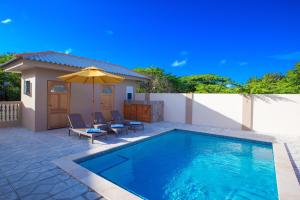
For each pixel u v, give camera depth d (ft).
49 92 34.06
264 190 16.15
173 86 85.30
